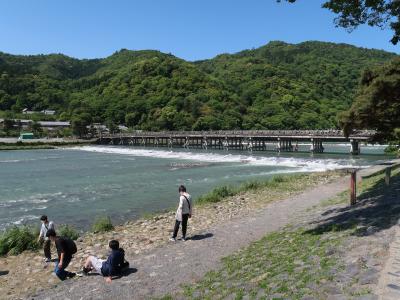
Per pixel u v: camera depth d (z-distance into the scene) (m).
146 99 171.75
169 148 96.50
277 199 23.44
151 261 12.05
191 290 9.12
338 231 11.42
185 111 153.88
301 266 8.84
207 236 14.81
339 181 30.00
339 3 13.37
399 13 13.44
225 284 9.03
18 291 10.81
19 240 15.12
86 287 10.26
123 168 50.16
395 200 14.32
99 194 30.61
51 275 11.97
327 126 141.38
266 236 13.76
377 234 9.84
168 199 27.78
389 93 19.19
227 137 86.81
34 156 77.06
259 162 53.19
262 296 7.59
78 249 14.70
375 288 6.54
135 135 113.69
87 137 128.50
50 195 30.56
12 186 35.84
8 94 181.62
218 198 24.44
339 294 6.72
